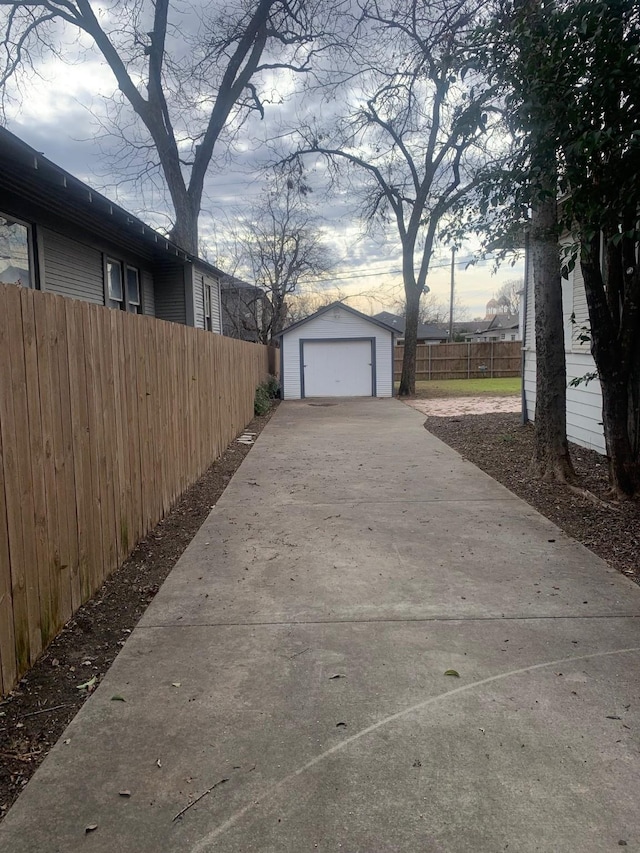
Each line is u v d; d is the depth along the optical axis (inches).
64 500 132.0
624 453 224.5
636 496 225.5
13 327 108.5
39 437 119.2
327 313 864.3
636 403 219.5
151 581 162.9
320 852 72.0
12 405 107.5
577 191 158.1
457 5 306.8
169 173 618.8
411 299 827.4
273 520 222.1
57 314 128.8
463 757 88.8
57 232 342.0
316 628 133.0
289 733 95.2
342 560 177.9
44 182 278.5
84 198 276.2
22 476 111.4
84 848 72.7
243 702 104.1
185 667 116.4
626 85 142.8
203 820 77.2
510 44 164.7
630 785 82.4
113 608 144.9
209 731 95.9
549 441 267.4
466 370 1231.5
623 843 72.6
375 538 198.4
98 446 154.1
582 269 211.3
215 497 259.8
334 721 98.1
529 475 279.4
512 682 109.1
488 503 241.3
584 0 144.8
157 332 215.3
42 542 120.3
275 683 110.2
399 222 812.6
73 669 115.6
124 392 176.7
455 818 77.0
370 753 90.0
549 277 258.4
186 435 264.5
